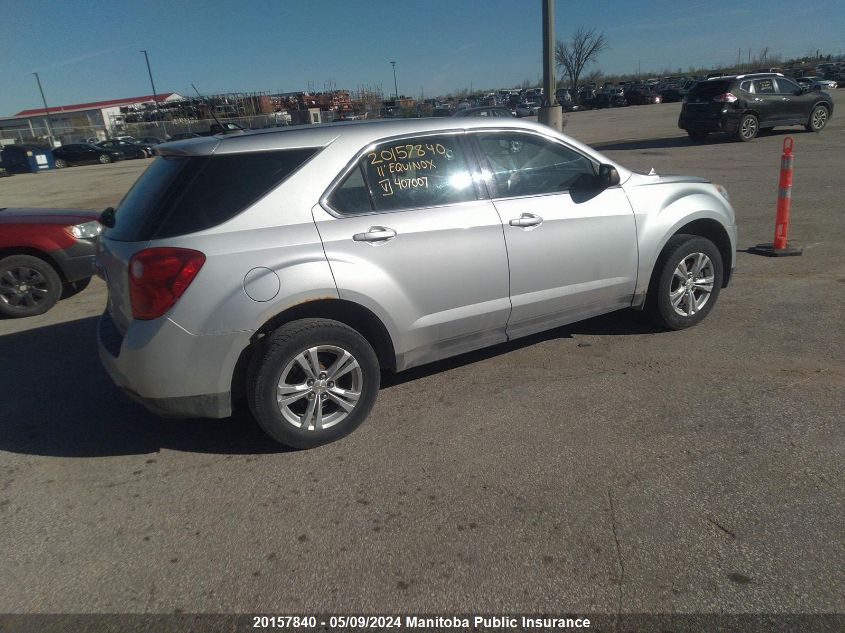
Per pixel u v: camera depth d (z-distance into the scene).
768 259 7.00
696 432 3.67
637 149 18.31
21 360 5.55
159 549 2.97
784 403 3.93
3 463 3.81
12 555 2.98
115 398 4.67
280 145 3.66
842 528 2.83
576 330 5.36
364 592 2.63
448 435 3.82
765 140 18.00
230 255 3.39
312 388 3.66
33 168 34.88
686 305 5.12
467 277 4.05
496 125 4.27
